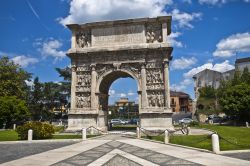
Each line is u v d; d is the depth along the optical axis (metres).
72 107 54.62
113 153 26.41
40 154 26.44
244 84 85.69
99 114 54.62
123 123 106.94
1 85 87.25
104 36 55.41
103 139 41.66
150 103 52.12
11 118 81.38
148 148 30.05
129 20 54.12
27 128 42.69
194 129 59.94
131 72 53.41
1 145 36.22
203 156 23.86
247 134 43.44
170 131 48.22
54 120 126.69
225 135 42.56
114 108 180.00
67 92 123.56
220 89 119.94
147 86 52.69
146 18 53.56
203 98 137.12
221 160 21.61
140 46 52.72
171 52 54.22
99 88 54.88
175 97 181.75
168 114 50.41
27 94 115.25
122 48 53.25
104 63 54.56
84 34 56.94
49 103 124.75
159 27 53.94
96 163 21.11
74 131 52.75
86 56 55.66
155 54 53.09
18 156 25.48
